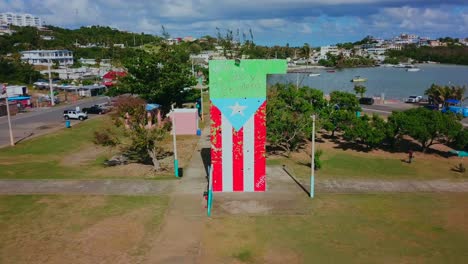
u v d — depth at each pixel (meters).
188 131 41.91
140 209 20.33
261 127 22.95
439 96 61.78
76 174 26.64
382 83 116.44
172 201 21.52
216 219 19.33
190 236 17.50
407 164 30.75
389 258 15.72
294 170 28.20
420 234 17.84
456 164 30.94
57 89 82.19
